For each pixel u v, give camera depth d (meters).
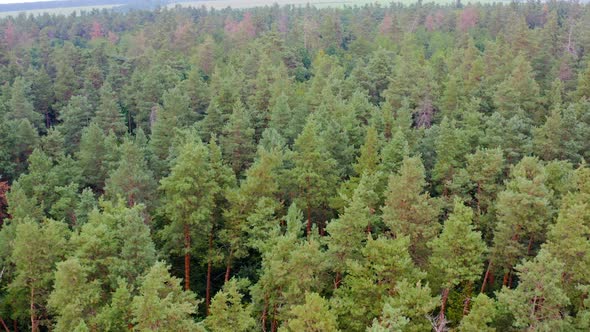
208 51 115.62
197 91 85.00
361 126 69.06
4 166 63.56
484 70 88.19
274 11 184.38
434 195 56.50
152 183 53.12
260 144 58.44
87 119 83.44
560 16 148.25
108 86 87.12
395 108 78.12
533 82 71.06
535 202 38.47
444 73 91.06
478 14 147.88
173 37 143.25
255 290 36.34
